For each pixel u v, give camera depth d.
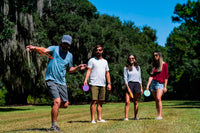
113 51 25.16
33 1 17.94
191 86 40.66
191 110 9.30
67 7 24.55
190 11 15.35
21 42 17.16
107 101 30.38
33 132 3.48
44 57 18.91
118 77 25.83
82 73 24.52
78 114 8.89
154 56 5.71
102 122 5.23
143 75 28.41
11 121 6.61
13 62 16.97
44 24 22.00
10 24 13.97
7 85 18.62
